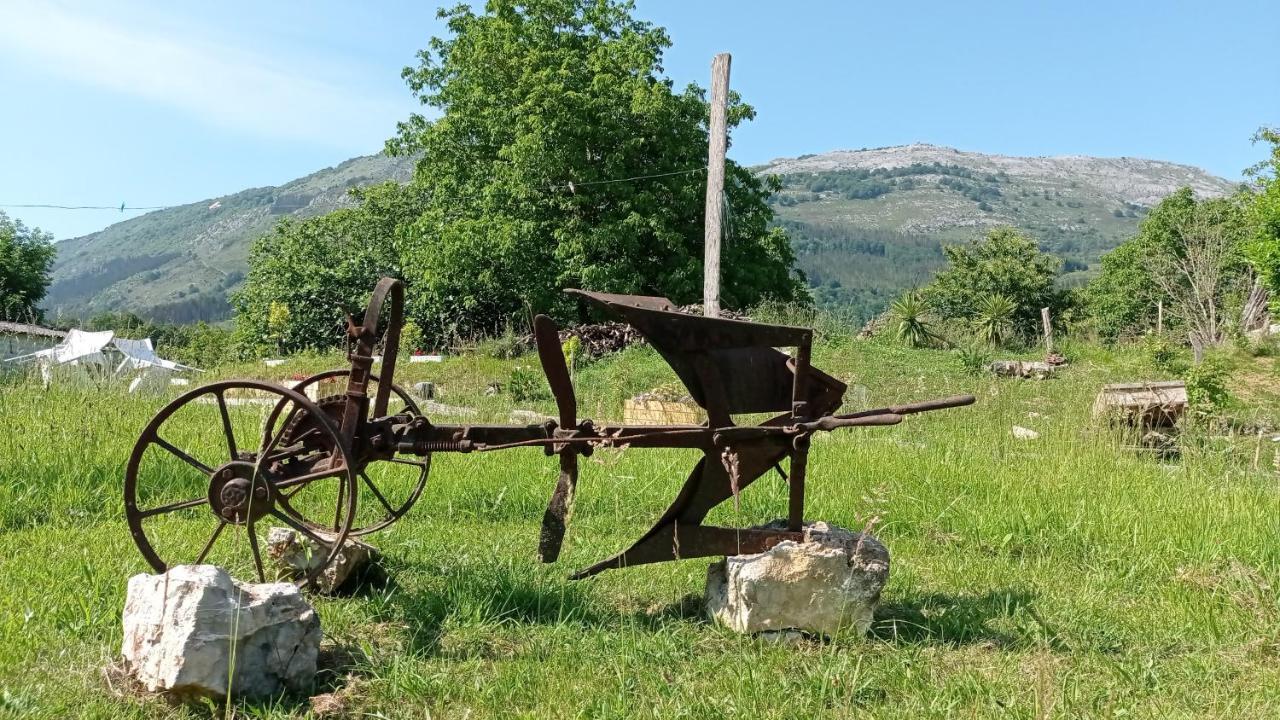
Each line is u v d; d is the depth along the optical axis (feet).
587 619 17.02
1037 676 14.40
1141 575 21.26
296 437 17.12
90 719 12.10
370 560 18.25
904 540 23.97
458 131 115.34
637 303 17.26
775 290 121.29
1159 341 85.51
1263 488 31.40
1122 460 34.06
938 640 16.52
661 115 106.22
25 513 22.81
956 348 88.07
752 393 17.21
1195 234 117.70
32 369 39.52
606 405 55.11
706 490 17.13
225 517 16.10
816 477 29.53
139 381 40.70
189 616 12.56
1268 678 14.89
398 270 161.17
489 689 13.52
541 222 109.09
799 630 15.99
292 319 159.74
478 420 44.78
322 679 13.85
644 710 12.87
